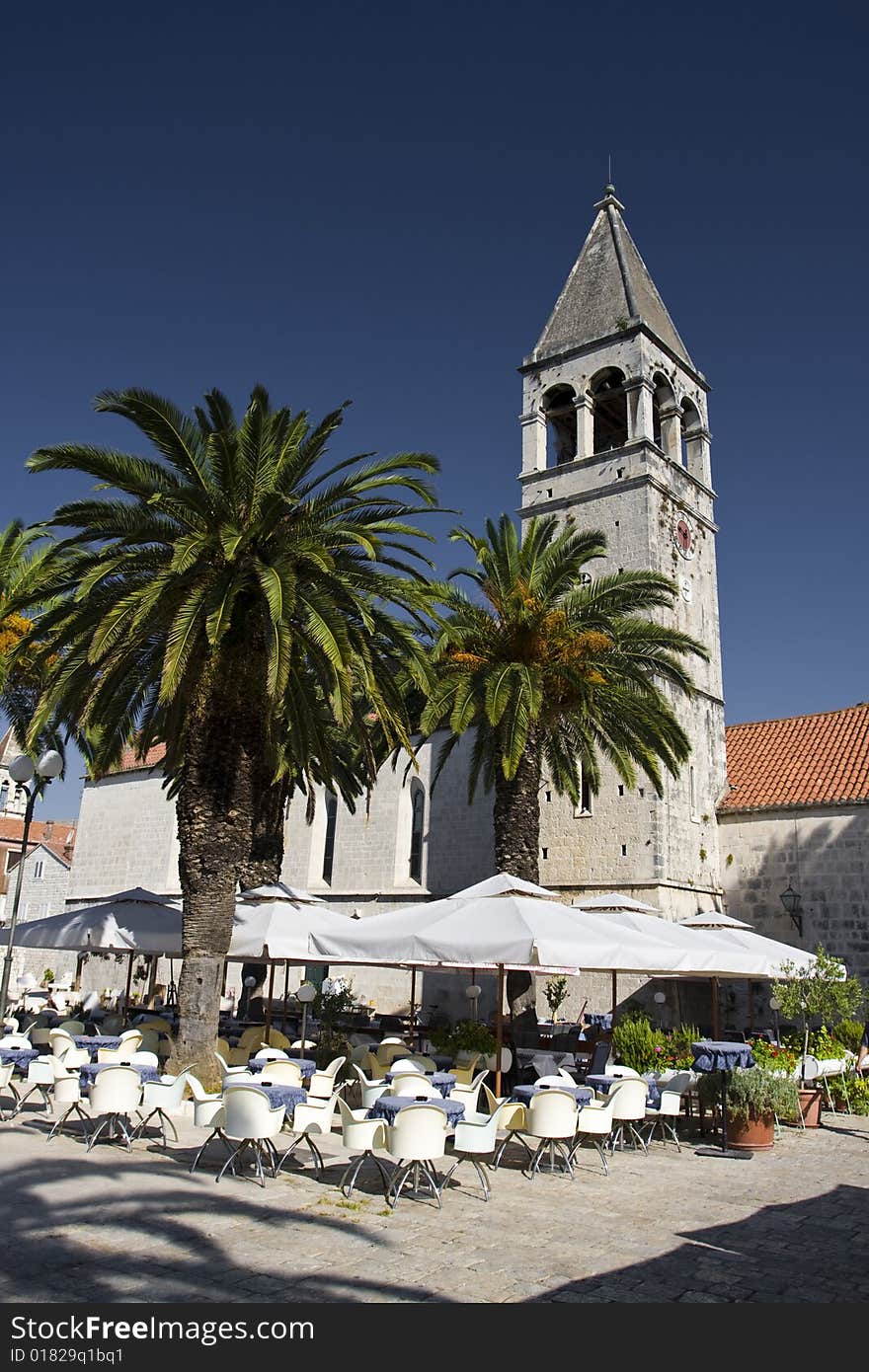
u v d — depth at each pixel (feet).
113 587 61.16
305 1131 41.65
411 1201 37.14
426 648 82.74
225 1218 33.17
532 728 84.99
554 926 51.39
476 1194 39.06
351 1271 28.19
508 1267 29.30
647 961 53.57
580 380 122.83
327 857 132.87
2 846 215.72
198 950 60.34
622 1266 30.01
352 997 110.83
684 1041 65.16
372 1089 46.83
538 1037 89.10
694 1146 53.26
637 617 99.60
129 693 71.00
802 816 106.11
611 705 84.58
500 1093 55.42
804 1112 63.00
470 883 114.42
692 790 108.78
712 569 125.39
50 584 62.59
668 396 127.54
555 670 82.23
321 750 74.69
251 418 60.59
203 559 60.75
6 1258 28.02
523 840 82.99
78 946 70.90
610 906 73.87
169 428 58.95
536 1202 38.19
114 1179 38.14
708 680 117.70
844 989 65.51
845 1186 43.88
